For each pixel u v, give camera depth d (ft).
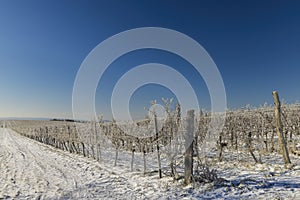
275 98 23.93
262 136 34.24
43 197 19.84
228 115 39.14
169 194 17.63
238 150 36.63
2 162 41.11
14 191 21.99
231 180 19.02
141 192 19.03
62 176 27.96
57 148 66.95
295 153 30.30
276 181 17.65
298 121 40.65
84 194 19.85
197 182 18.80
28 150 61.93
